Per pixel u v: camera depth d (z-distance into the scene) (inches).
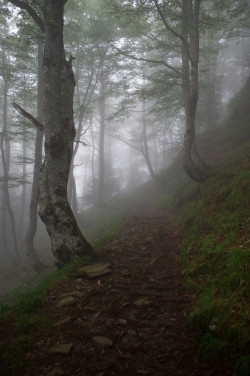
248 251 180.4
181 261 256.8
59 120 288.5
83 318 169.2
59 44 291.0
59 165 286.4
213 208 328.5
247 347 121.2
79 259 269.7
